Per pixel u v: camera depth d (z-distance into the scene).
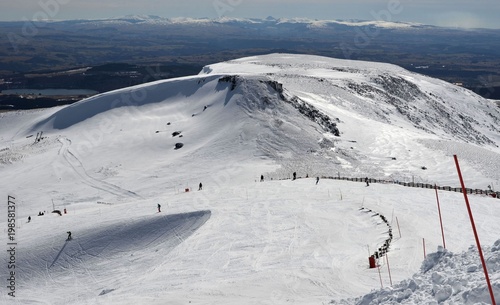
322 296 18.70
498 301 9.02
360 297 14.61
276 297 19.02
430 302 10.45
